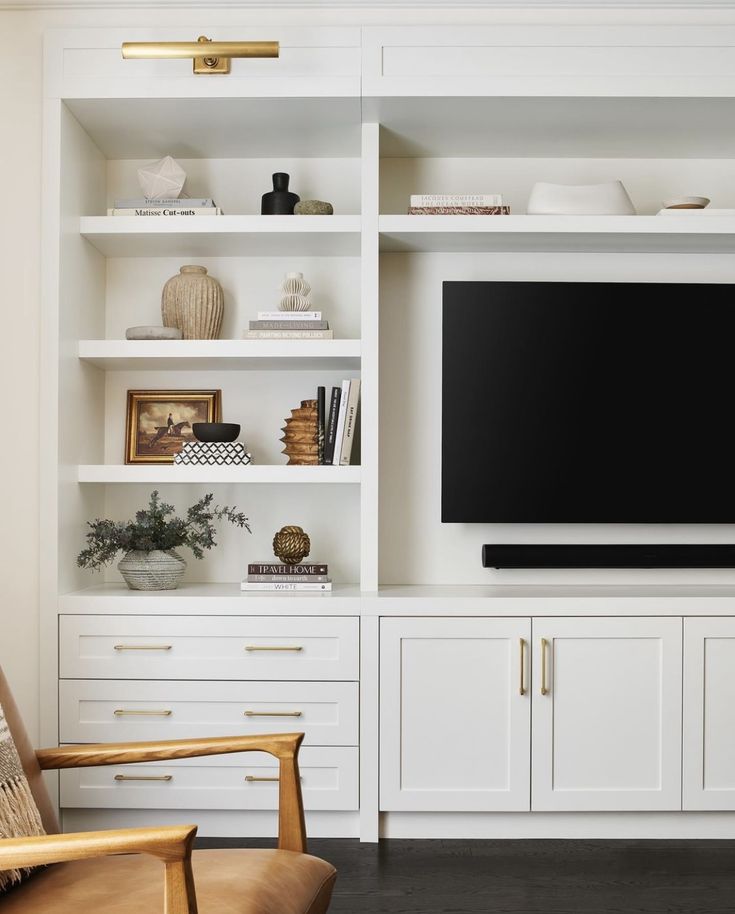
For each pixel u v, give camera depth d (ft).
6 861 4.58
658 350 10.75
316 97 9.64
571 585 10.93
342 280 11.27
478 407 10.66
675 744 9.63
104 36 9.80
